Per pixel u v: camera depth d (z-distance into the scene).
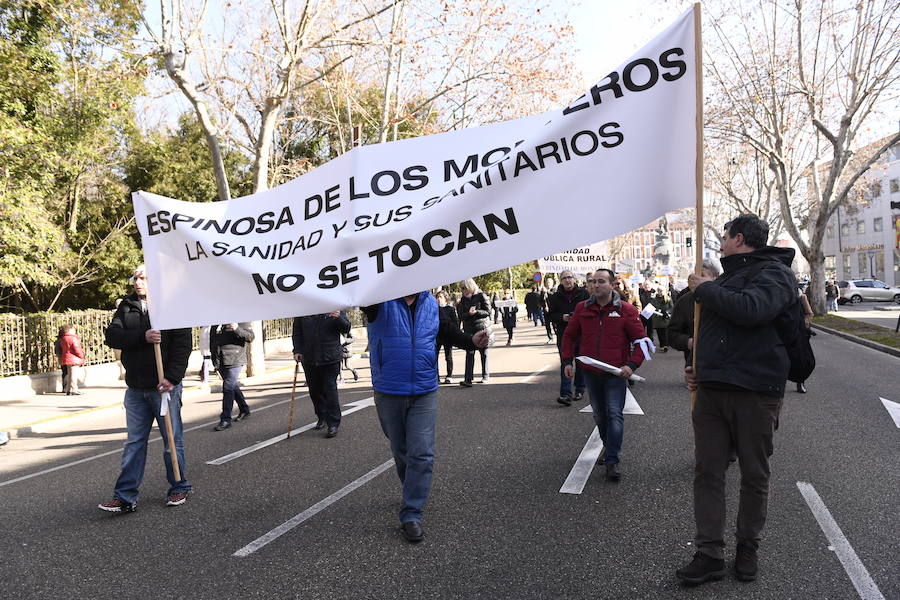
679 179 3.77
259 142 14.45
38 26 15.03
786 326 3.30
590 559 3.70
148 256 4.80
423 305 4.29
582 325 5.59
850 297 44.19
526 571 3.57
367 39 15.80
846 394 9.06
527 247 3.94
